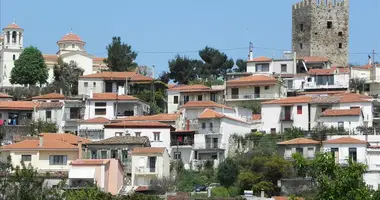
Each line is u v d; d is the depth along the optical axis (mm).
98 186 172625
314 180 141625
